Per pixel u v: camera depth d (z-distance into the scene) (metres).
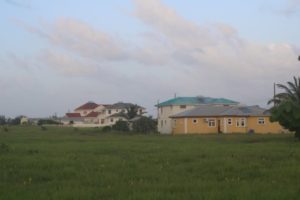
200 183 15.23
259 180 15.98
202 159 23.69
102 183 15.66
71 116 190.88
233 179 16.38
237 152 28.16
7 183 15.91
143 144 39.69
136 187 14.48
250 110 90.56
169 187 14.34
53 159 23.67
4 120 164.50
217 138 57.44
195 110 92.44
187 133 86.69
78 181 16.22
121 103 159.75
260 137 59.25
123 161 22.94
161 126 104.25
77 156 26.19
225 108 92.25
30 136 61.78
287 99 52.75
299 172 17.55
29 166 20.81
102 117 162.88
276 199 11.96
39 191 13.89
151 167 20.45
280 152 27.73
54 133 76.12
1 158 24.03
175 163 22.38
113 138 57.19
